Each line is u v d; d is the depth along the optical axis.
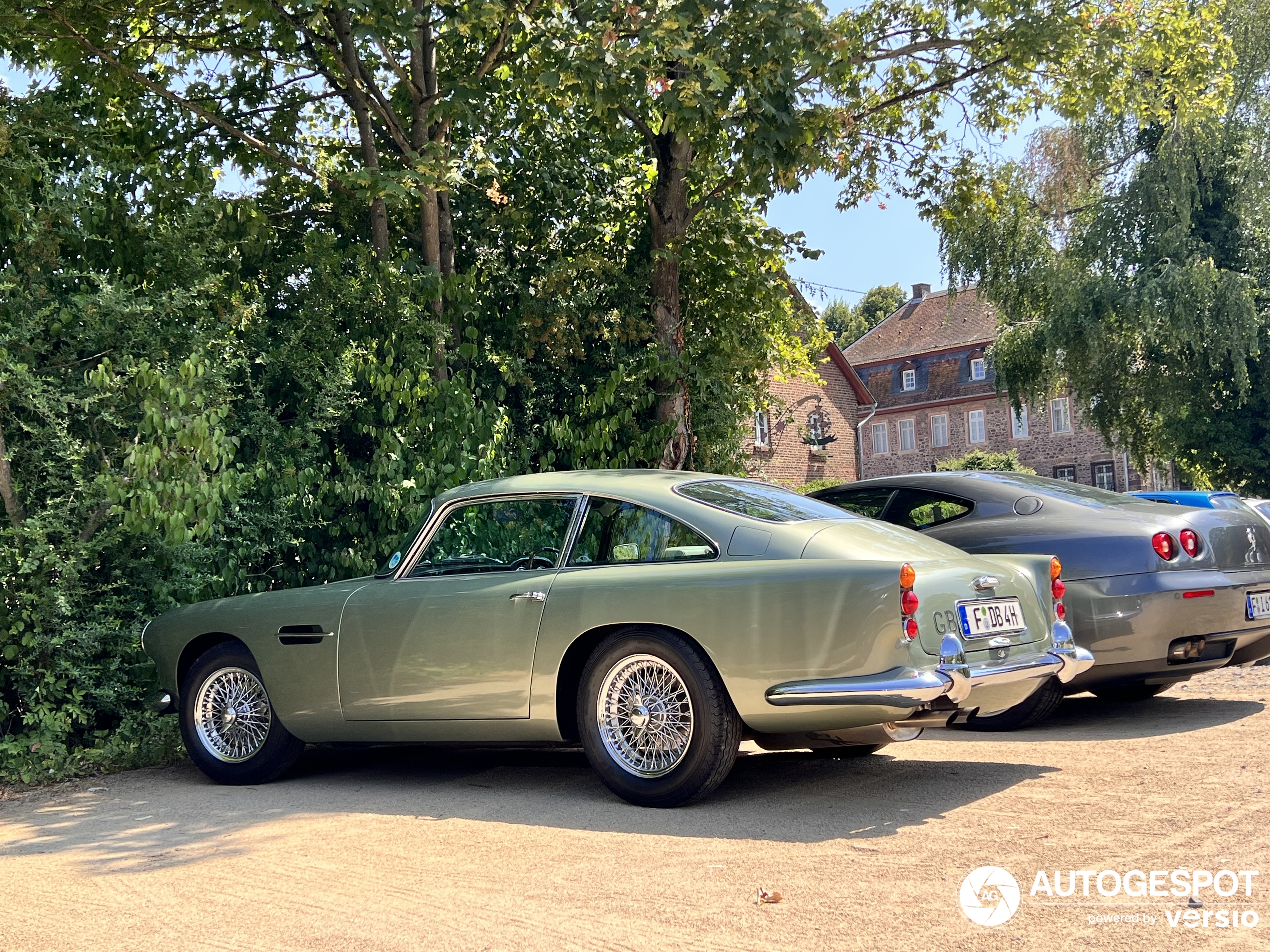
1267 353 24.50
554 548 5.53
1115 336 26.50
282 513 8.74
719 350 13.41
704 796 4.96
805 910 3.42
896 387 67.38
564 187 12.41
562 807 5.16
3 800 6.25
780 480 38.53
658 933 3.27
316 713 6.02
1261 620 6.76
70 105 8.84
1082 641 6.65
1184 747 5.86
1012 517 7.14
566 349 11.76
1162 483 43.09
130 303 7.71
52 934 3.56
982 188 15.89
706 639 4.83
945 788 5.15
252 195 11.77
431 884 3.91
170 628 6.60
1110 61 13.95
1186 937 3.06
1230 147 24.78
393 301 9.92
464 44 11.61
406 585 5.88
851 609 4.57
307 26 10.42
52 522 7.09
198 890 3.98
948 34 14.44
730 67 10.27
